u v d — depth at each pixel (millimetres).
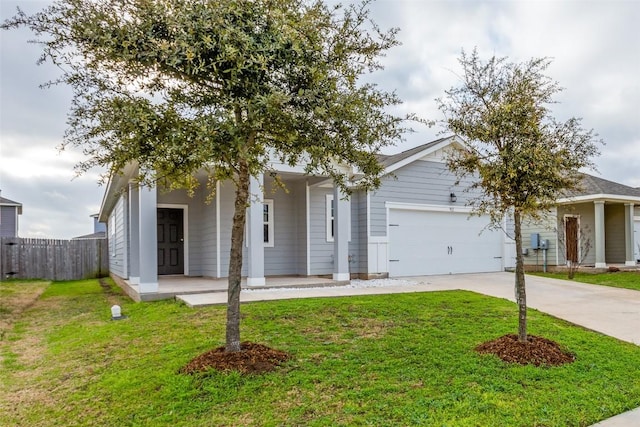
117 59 3848
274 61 4023
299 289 9516
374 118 4488
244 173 4637
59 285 15328
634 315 7180
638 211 18406
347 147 4504
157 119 3918
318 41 4203
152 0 3826
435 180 13680
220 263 11406
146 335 5922
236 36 3787
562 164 4965
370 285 10641
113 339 5918
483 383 4141
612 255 16953
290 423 3354
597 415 3570
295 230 12703
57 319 8219
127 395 3957
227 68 3947
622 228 16625
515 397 3854
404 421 3367
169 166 4277
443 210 13781
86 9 3770
